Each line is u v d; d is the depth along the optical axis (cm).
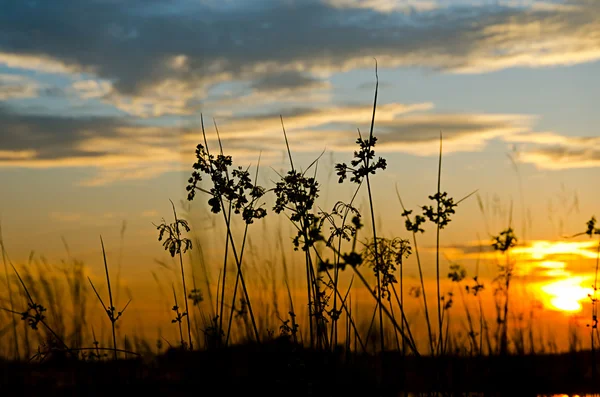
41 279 562
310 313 450
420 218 506
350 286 476
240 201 449
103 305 509
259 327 511
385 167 437
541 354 648
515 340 618
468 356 579
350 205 437
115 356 513
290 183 436
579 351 657
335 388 447
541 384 565
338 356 469
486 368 564
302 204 435
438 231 507
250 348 488
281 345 467
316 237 412
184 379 481
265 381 452
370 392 438
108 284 509
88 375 521
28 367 554
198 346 482
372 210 440
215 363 470
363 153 439
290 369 453
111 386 488
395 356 474
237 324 503
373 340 484
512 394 546
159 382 482
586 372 611
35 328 491
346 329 465
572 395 552
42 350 512
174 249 461
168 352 515
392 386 441
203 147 455
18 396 491
